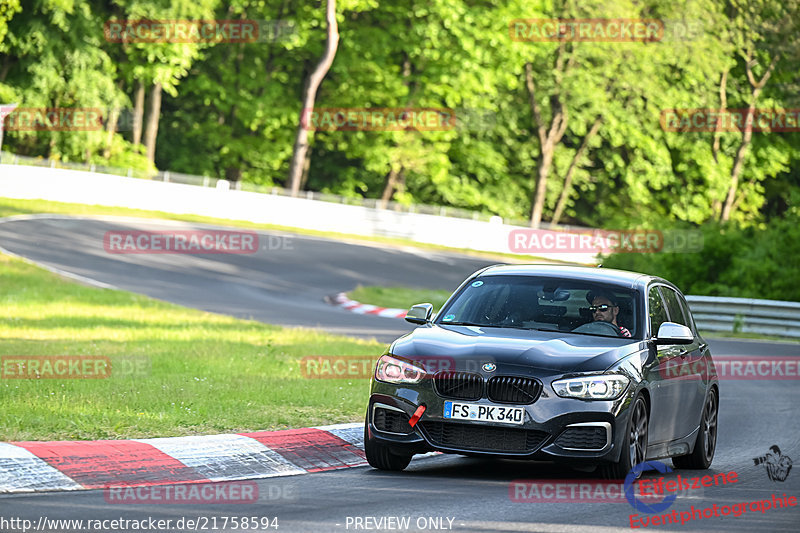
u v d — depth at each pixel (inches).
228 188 7003.0
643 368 1294.3
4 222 5270.7
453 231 7500.0
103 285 3924.7
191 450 1291.8
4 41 7455.7
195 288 4234.7
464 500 1120.8
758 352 3393.2
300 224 6963.6
